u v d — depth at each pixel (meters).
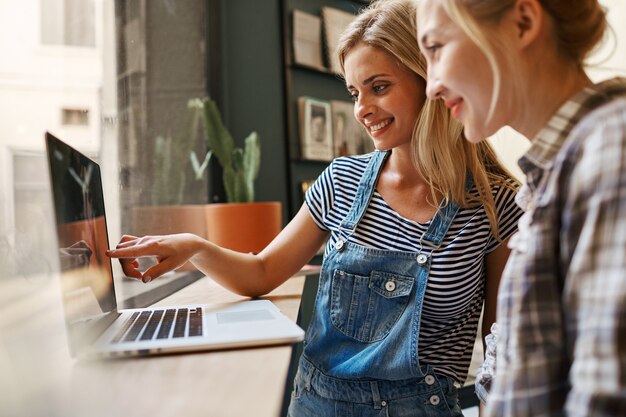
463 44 0.54
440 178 1.01
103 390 0.56
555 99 0.55
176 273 1.67
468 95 0.56
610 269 0.40
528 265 0.49
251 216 1.71
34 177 0.77
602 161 0.42
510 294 0.54
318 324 1.08
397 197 1.08
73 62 1.05
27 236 0.70
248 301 1.06
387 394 1.00
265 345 0.72
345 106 2.77
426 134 1.00
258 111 2.50
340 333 1.04
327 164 2.71
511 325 0.51
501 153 2.16
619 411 0.37
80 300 0.72
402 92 1.01
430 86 0.60
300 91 2.60
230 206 1.71
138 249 0.93
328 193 1.14
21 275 0.65
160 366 0.64
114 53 1.33
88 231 0.83
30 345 0.62
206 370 0.62
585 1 0.55
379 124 1.04
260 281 1.11
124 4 1.42
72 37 1.04
